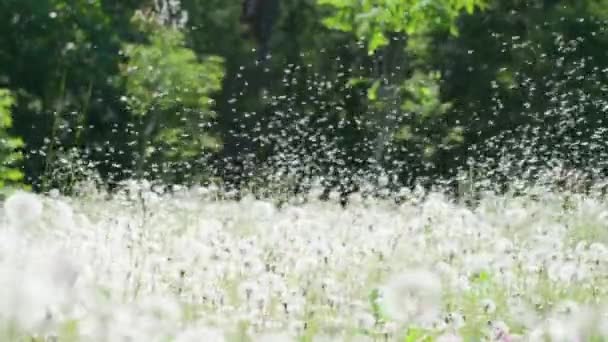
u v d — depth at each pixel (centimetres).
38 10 3111
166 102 2948
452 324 534
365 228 988
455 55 3972
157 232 940
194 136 2864
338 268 763
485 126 3162
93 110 3048
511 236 1031
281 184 1762
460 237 950
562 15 3809
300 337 527
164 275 658
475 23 3962
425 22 1455
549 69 2866
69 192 1691
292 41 4884
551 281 711
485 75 3881
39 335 392
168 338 448
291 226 898
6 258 441
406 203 1412
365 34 1465
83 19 3175
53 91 3109
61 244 681
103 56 3142
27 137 3012
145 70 3095
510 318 595
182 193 1535
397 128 2562
